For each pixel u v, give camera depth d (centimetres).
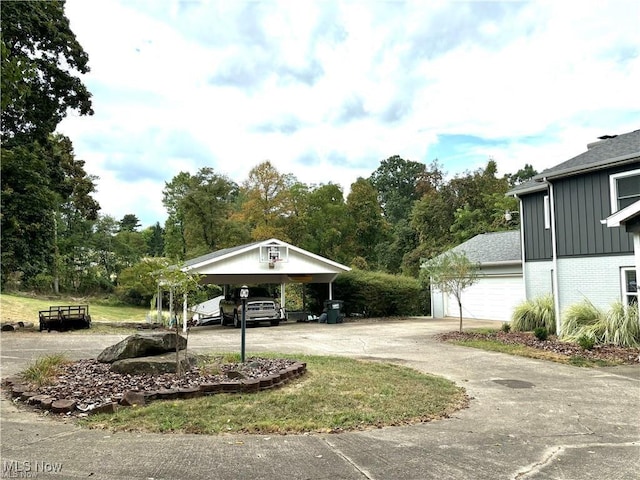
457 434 531
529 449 483
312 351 1256
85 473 408
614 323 1198
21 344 1339
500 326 1855
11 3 1675
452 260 1616
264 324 2228
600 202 1340
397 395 695
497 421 588
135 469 418
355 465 434
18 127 1875
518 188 1689
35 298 4028
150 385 701
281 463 436
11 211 1866
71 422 559
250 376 750
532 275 1650
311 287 2683
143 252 5891
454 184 3947
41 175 1981
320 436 515
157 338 838
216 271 2062
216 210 4119
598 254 1341
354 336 1644
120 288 4647
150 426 538
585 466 436
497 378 869
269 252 2164
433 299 2498
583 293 1380
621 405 672
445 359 1092
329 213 4353
